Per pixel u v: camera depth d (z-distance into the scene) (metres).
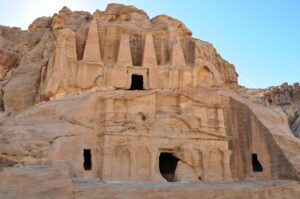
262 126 26.47
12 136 21.69
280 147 25.23
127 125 24.34
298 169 23.95
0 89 32.72
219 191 18.95
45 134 21.84
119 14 34.56
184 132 25.64
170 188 18.16
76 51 29.83
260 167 27.08
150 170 23.89
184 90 28.27
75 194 16.11
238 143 27.69
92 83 28.00
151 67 30.03
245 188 19.61
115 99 24.72
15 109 30.23
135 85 32.09
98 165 23.28
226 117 28.67
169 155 28.95
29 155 20.44
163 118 25.50
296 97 49.78
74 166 21.69
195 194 18.42
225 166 25.88
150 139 24.52
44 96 27.53
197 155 25.55
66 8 36.53
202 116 27.05
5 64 35.34
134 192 17.30
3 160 20.31
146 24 34.25
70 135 22.45
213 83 31.98
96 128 24.17
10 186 15.09
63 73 27.48
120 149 23.69
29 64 32.97
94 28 30.06
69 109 24.44
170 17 36.69
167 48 32.56
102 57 30.38
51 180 15.78
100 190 16.75
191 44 33.16
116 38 31.23
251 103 28.98
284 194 20.95
